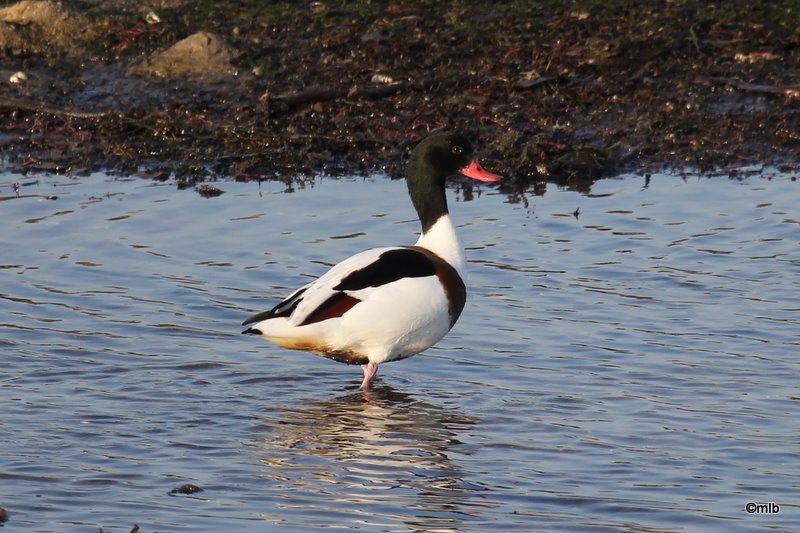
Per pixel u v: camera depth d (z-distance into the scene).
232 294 12.98
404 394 10.86
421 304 10.85
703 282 12.96
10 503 8.86
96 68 19.69
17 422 10.22
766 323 11.95
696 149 17.22
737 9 20.44
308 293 10.80
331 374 11.38
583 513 8.72
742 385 10.73
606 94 18.52
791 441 9.72
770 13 20.31
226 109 18.44
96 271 13.54
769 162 16.84
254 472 9.41
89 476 9.30
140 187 16.30
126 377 11.16
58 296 12.91
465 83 18.75
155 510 8.78
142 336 12.04
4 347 11.70
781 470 9.27
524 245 14.12
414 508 8.82
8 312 12.49
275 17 20.83
